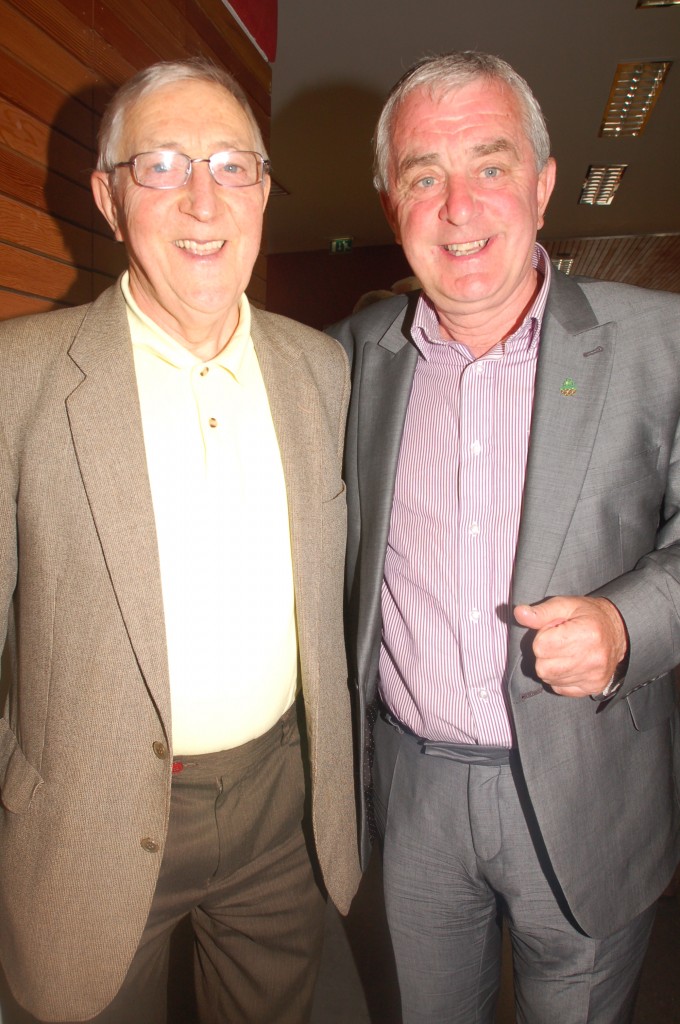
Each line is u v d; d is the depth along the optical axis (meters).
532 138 1.27
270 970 1.50
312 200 7.38
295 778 1.43
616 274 10.46
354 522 1.41
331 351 1.42
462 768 1.31
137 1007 1.35
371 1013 1.97
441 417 1.32
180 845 1.28
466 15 4.27
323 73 4.91
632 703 1.26
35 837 1.14
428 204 1.24
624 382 1.19
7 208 1.86
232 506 1.20
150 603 1.09
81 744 1.11
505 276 1.23
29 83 1.91
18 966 1.18
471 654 1.27
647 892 1.27
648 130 5.83
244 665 1.23
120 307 1.19
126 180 1.15
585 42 4.57
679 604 1.12
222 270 1.16
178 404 1.20
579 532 1.17
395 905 1.40
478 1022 1.47
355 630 1.41
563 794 1.20
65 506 1.09
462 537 1.26
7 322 1.16
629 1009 1.35
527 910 1.29
